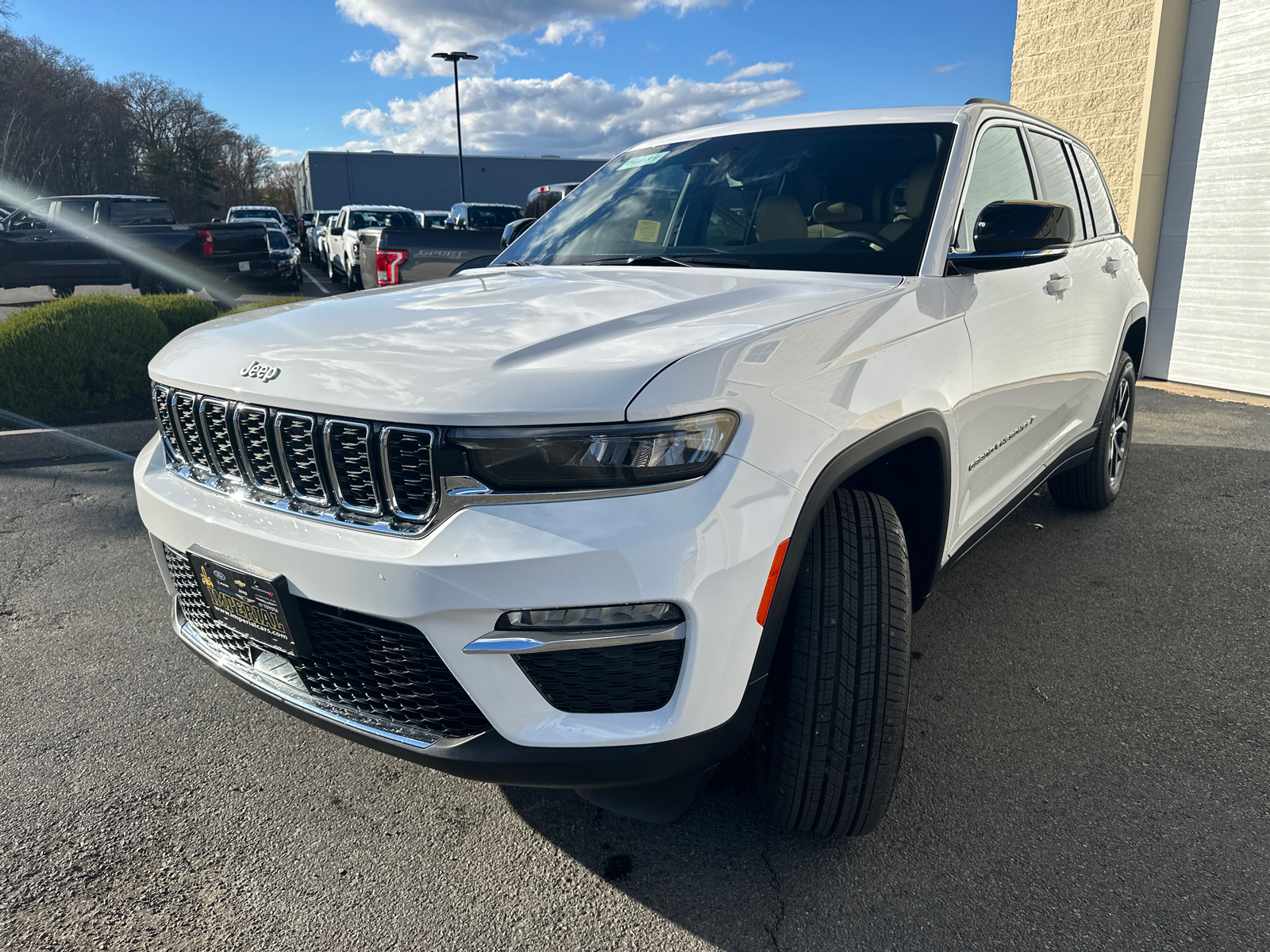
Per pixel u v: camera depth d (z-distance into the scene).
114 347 6.26
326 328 1.94
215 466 1.95
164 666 2.91
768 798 1.89
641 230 2.88
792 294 2.04
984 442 2.46
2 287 12.84
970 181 2.57
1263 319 6.98
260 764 2.37
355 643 1.70
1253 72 6.75
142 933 1.78
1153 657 2.85
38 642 3.07
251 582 1.76
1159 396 7.18
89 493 4.87
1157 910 1.77
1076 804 2.12
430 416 1.51
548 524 1.47
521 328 1.80
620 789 1.82
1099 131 7.93
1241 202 6.99
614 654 1.54
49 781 2.29
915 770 2.26
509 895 1.87
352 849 2.03
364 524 1.64
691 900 1.84
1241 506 4.30
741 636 1.57
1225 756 2.30
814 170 2.71
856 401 1.79
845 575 1.79
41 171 46.12
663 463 1.48
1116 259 3.73
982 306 2.39
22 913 1.83
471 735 1.64
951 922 1.76
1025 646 2.94
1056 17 8.21
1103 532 3.99
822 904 1.82
